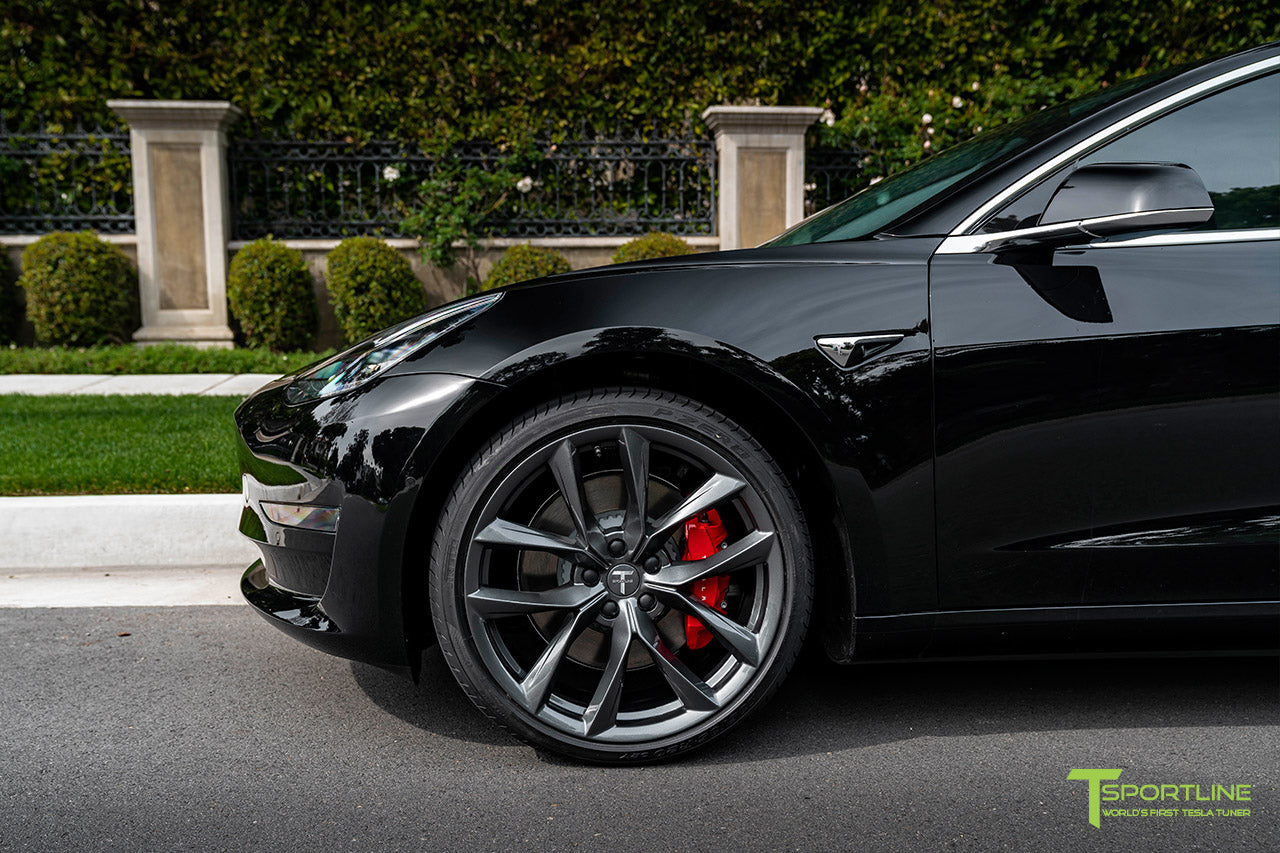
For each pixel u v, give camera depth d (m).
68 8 8.41
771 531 2.06
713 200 8.91
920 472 2.03
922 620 2.08
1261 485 2.05
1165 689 2.49
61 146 8.59
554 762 2.13
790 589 2.07
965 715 2.35
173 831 1.86
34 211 8.65
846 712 2.37
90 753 2.19
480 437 2.09
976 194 2.16
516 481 2.02
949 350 2.03
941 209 2.17
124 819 1.90
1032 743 2.20
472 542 2.01
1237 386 2.03
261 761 2.15
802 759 2.13
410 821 1.89
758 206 8.72
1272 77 2.21
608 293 2.08
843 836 1.82
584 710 2.11
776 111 8.51
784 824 1.87
